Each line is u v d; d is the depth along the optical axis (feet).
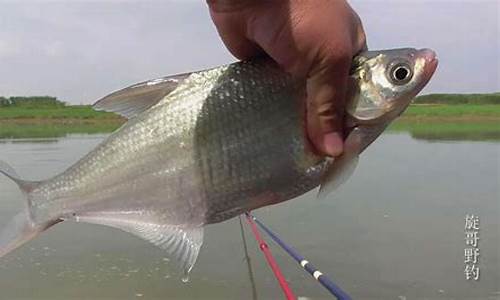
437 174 7.43
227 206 0.96
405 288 3.43
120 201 1.02
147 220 1.00
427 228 4.65
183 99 0.99
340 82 0.82
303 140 0.91
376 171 7.75
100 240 4.49
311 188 0.95
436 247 4.10
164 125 0.99
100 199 1.03
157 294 3.35
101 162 1.03
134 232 1.00
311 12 0.80
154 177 0.99
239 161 0.94
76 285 3.46
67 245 4.32
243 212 0.97
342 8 0.82
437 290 3.39
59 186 1.06
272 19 0.81
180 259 0.96
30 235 1.07
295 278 3.63
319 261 3.85
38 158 8.76
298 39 0.80
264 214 5.25
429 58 0.93
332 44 0.80
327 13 0.80
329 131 0.86
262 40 0.84
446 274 3.61
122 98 1.03
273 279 3.61
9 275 3.66
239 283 3.53
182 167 0.97
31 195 1.08
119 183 1.01
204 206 0.96
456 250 4.03
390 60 0.93
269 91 0.94
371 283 3.47
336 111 0.85
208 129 0.96
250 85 0.95
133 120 1.02
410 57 0.93
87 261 3.93
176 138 0.97
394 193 6.15
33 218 1.07
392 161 8.80
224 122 0.95
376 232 4.55
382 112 0.93
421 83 0.93
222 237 4.44
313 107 0.85
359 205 5.57
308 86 0.84
